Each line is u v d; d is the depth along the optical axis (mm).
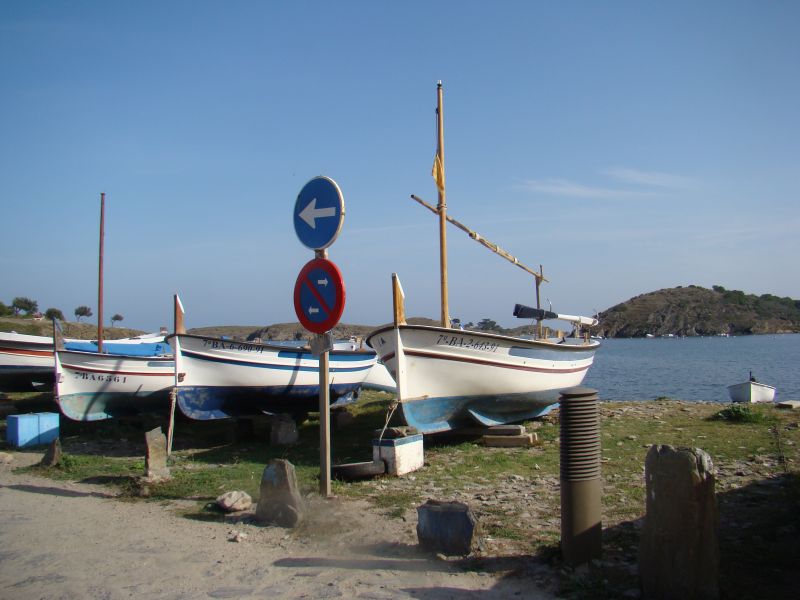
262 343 13188
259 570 5340
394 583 4926
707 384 32594
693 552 4352
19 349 19531
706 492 4379
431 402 10914
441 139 11617
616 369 44906
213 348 12688
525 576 4965
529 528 6156
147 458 8789
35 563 5684
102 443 12789
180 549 5934
